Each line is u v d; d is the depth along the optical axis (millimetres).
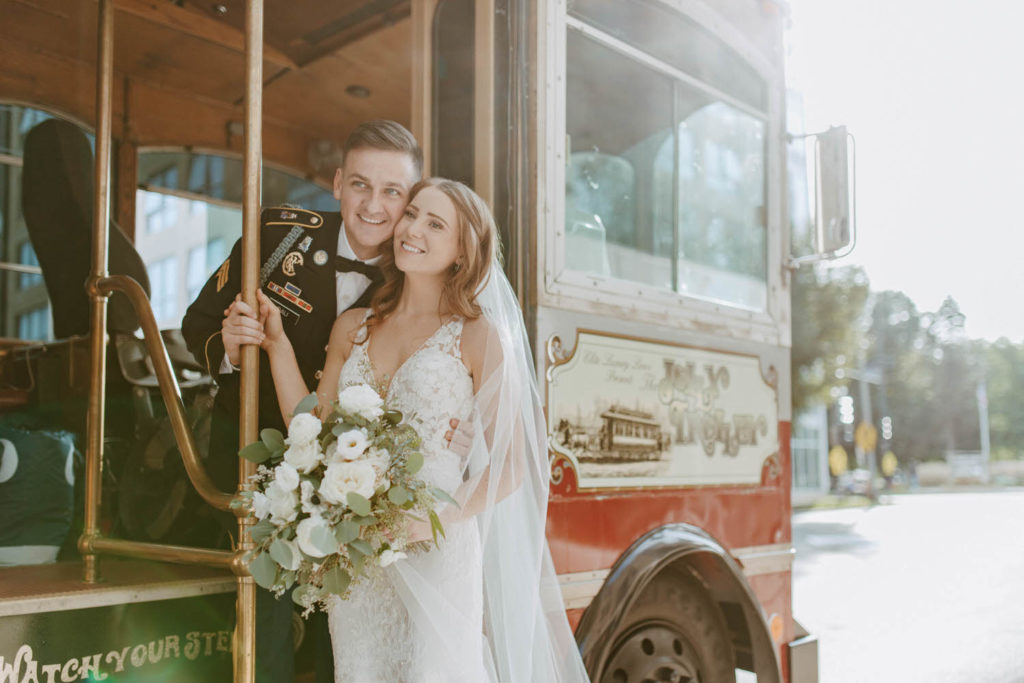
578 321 2537
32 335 3656
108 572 2223
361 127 2361
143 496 2547
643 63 2875
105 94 2463
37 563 2439
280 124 4766
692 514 2875
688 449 2887
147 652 1941
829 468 30625
